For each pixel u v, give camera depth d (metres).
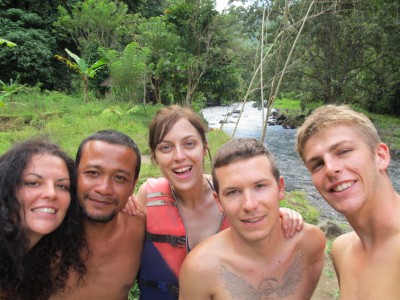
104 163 0.79
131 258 0.93
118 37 9.77
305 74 8.48
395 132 6.85
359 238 0.68
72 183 0.81
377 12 7.54
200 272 0.76
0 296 0.76
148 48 7.33
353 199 0.61
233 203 0.72
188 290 0.77
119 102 7.18
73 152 3.62
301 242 0.80
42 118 5.51
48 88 9.30
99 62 7.16
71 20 9.22
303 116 8.76
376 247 0.62
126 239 0.92
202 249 0.78
